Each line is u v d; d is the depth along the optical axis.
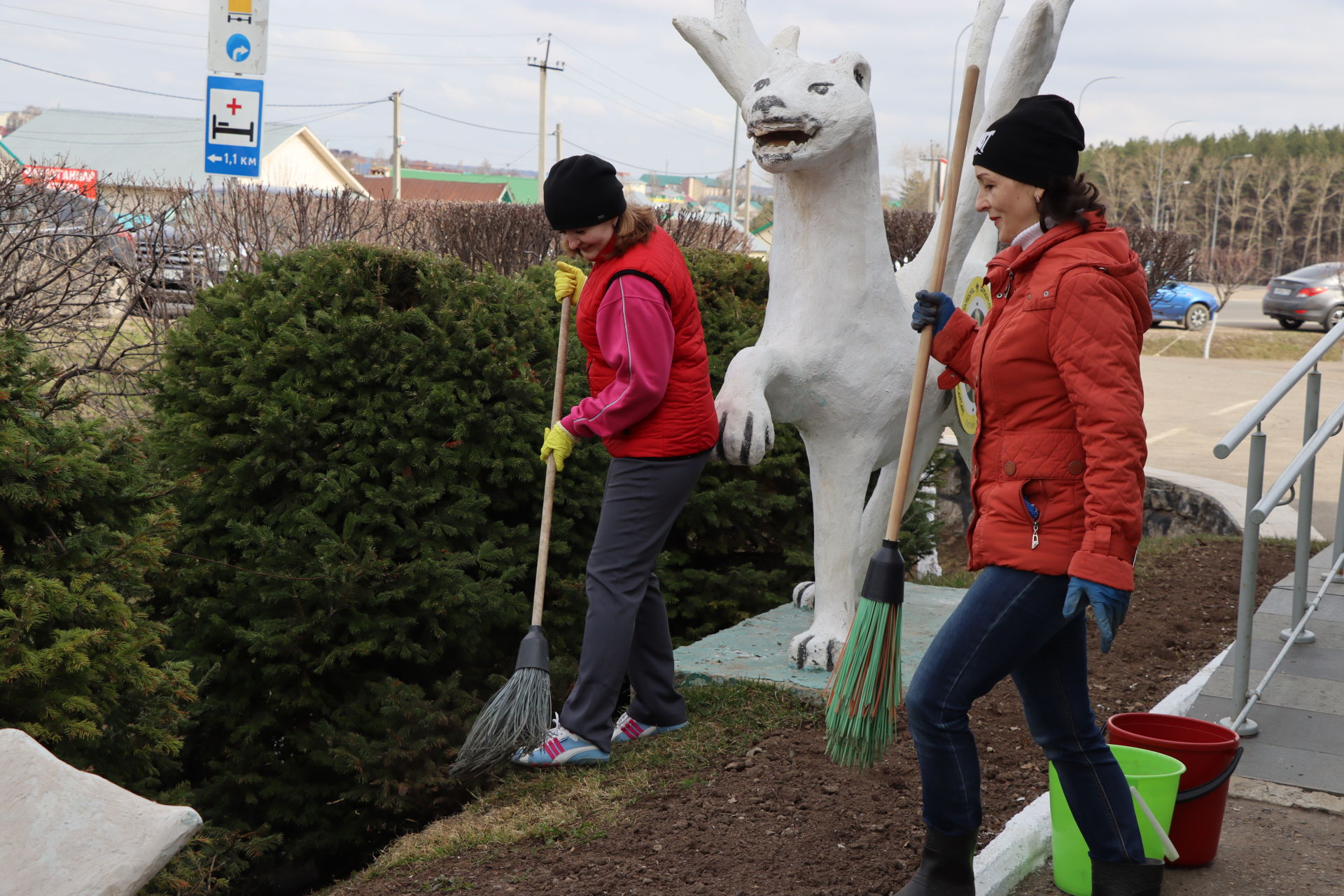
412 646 4.36
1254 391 18.14
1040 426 2.37
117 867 1.94
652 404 3.50
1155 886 2.56
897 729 3.98
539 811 3.46
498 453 4.72
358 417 4.57
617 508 3.68
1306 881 2.93
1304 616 4.51
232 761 4.40
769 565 5.95
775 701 4.22
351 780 4.36
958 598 5.67
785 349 4.22
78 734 2.95
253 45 7.29
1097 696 4.48
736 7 4.67
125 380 8.82
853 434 4.38
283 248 11.74
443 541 4.55
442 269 4.88
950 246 4.60
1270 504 3.74
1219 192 80.31
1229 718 3.92
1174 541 7.36
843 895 2.83
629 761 3.79
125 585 3.37
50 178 8.61
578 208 3.44
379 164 82.69
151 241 9.29
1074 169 2.38
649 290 3.48
